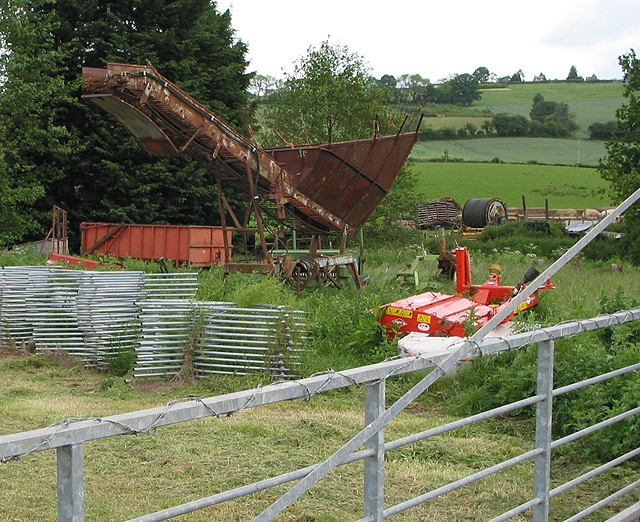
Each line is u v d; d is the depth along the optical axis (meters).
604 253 29.77
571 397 7.52
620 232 32.59
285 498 2.48
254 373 10.09
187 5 34.25
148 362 10.21
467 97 136.62
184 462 6.39
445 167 84.81
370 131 31.38
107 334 11.21
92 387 10.01
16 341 12.16
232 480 5.96
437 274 19.20
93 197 32.44
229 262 17.17
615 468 6.45
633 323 9.71
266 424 7.67
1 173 27.55
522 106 136.25
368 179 17.39
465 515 5.36
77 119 32.09
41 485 5.79
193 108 15.23
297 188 16.58
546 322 10.44
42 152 29.98
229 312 10.45
